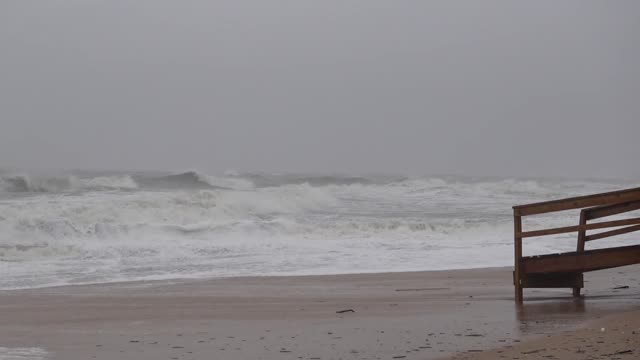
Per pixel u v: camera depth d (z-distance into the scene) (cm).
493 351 724
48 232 2011
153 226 2109
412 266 1697
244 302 1188
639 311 969
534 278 1128
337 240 2153
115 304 1167
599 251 1056
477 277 1516
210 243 2017
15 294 1286
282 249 1966
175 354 761
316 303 1175
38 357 753
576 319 932
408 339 823
